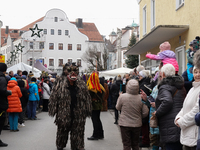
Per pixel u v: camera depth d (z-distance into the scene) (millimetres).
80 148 6562
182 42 12070
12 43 78375
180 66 12648
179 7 12320
